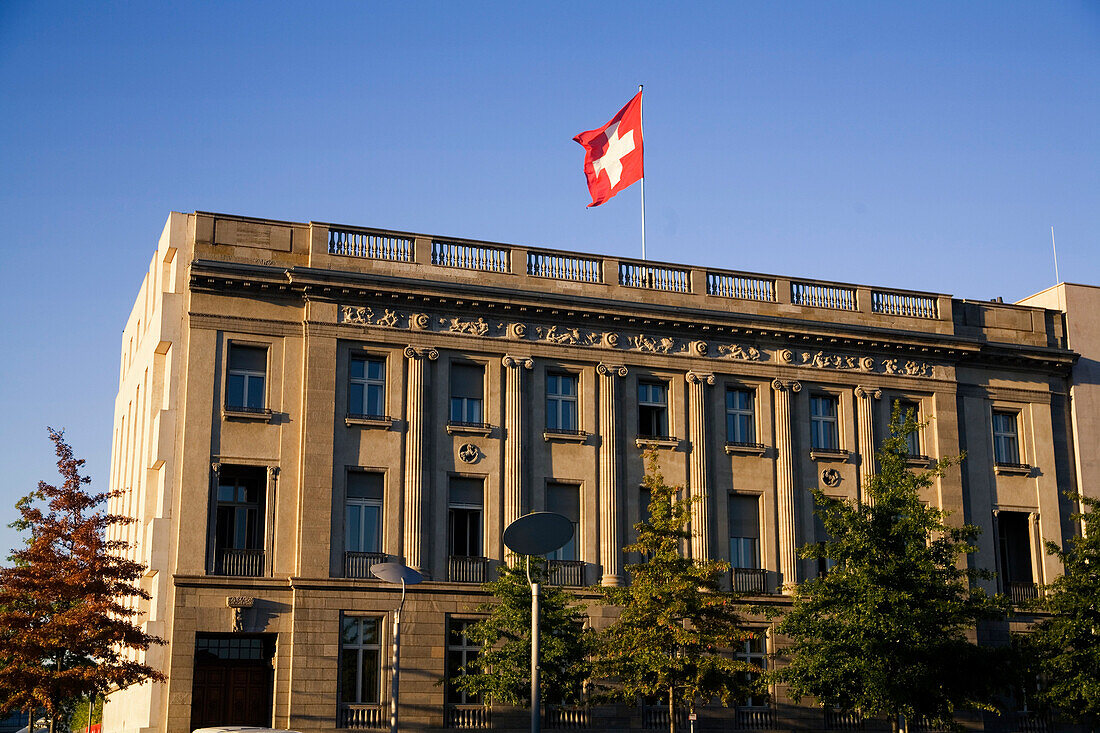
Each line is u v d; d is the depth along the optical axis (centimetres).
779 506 4397
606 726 3972
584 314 4241
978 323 4894
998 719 4475
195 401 3806
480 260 4206
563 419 4216
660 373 4353
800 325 4484
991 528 4688
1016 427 4881
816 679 3475
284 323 3947
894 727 4278
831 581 3509
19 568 3459
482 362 4141
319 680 3719
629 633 3666
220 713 3712
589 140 4762
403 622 3841
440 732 3794
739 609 3944
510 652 3569
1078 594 3925
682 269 4469
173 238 3966
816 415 4553
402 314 4059
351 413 3950
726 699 3625
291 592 3769
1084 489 4872
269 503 3822
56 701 3412
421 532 3922
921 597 3475
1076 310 5059
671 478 4275
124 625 3431
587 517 4138
